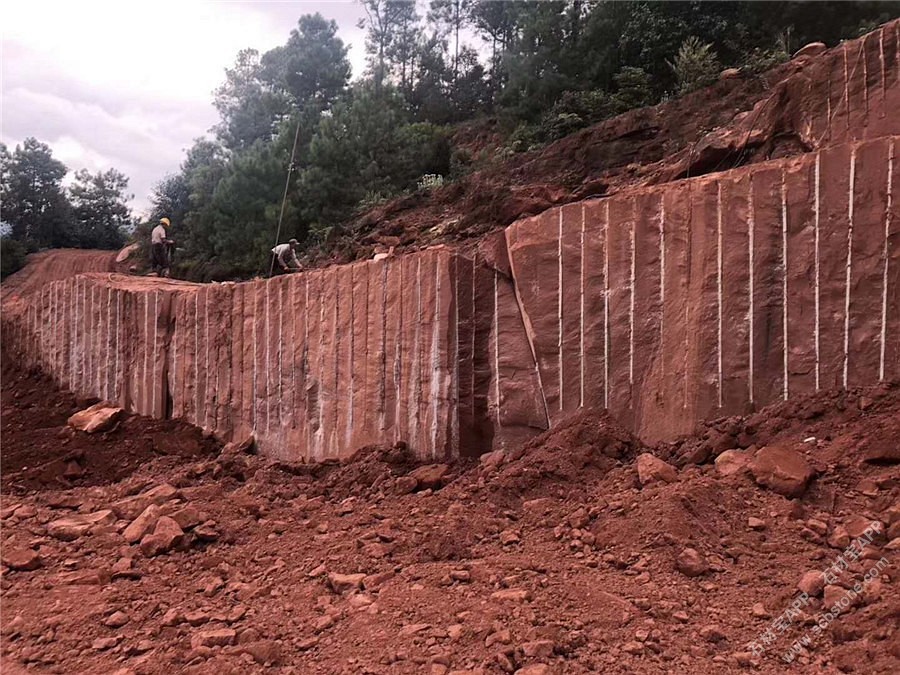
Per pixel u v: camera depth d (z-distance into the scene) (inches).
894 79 273.6
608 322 247.9
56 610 187.0
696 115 512.7
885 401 187.3
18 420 501.0
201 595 187.9
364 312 329.1
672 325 232.2
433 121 1114.7
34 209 1695.4
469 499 223.5
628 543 165.6
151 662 146.5
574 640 127.6
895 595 124.2
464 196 629.0
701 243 228.2
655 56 687.7
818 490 171.8
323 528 228.4
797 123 309.3
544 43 824.3
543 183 546.3
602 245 251.4
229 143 1179.9
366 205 764.6
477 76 1181.1
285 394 373.1
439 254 295.9
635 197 244.7
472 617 141.2
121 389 490.9
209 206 885.2
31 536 257.9
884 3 601.6
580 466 219.5
